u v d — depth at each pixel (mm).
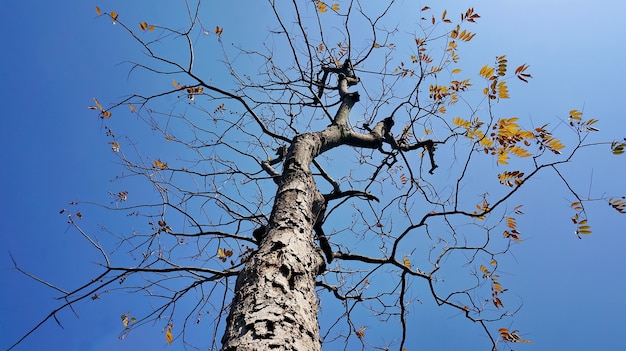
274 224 2926
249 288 2254
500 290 5266
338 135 4891
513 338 4859
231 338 1928
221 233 4625
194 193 5039
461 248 5234
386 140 5730
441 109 5828
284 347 1817
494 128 4895
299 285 2361
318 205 3715
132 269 4086
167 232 4719
